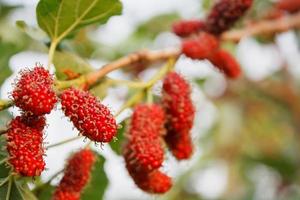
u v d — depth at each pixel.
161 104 0.42
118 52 0.66
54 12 0.42
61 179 0.40
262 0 0.63
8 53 0.50
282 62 0.79
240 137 0.81
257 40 0.74
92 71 0.43
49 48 0.45
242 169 0.81
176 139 0.42
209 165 0.79
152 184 0.41
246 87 0.80
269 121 0.82
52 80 0.36
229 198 0.80
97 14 0.42
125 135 0.41
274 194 0.82
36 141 0.35
